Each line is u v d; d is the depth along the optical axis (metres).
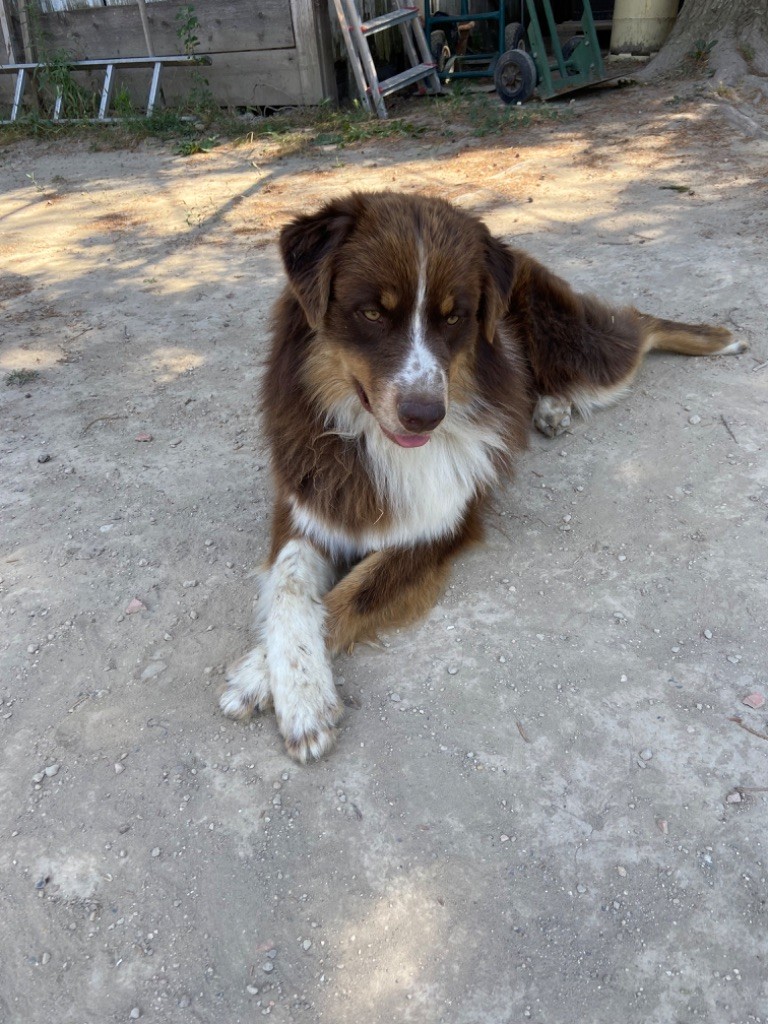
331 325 1.06
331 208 1.05
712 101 3.43
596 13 5.55
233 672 1.05
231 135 3.73
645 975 0.76
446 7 4.60
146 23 3.94
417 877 0.84
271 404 1.19
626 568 1.20
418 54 4.29
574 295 1.53
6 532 1.32
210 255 2.42
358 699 1.03
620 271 2.05
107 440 1.55
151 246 2.53
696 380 1.62
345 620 1.09
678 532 1.25
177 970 0.79
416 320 1.01
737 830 0.86
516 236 2.33
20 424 1.61
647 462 1.41
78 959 0.80
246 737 0.99
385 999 0.76
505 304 1.14
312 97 3.91
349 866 0.85
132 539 1.30
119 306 2.12
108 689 1.05
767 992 0.75
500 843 0.87
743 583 1.15
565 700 1.01
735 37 3.79
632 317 1.61
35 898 0.84
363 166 3.16
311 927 0.81
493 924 0.80
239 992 0.77
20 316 2.09
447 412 1.09
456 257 1.03
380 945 0.79
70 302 2.16
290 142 3.52
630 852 0.85
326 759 0.96
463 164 3.04
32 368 1.82
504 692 1.02
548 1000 0.75
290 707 0.98
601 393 1.54
